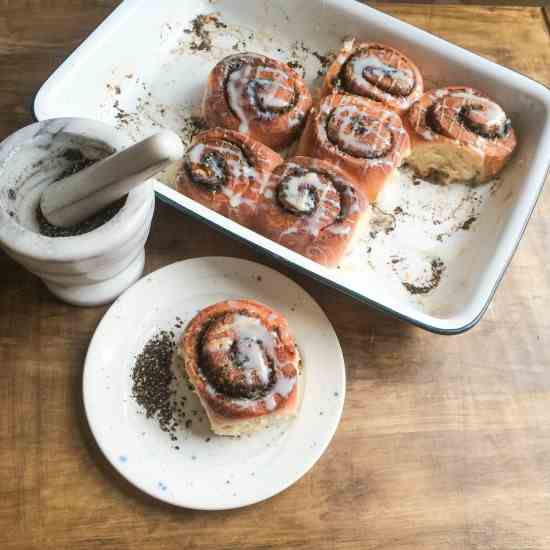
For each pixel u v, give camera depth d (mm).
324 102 660
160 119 687
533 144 661
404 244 634
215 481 511
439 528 522
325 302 601
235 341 535
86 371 539
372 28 703
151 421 534
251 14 739
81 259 479
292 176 619
